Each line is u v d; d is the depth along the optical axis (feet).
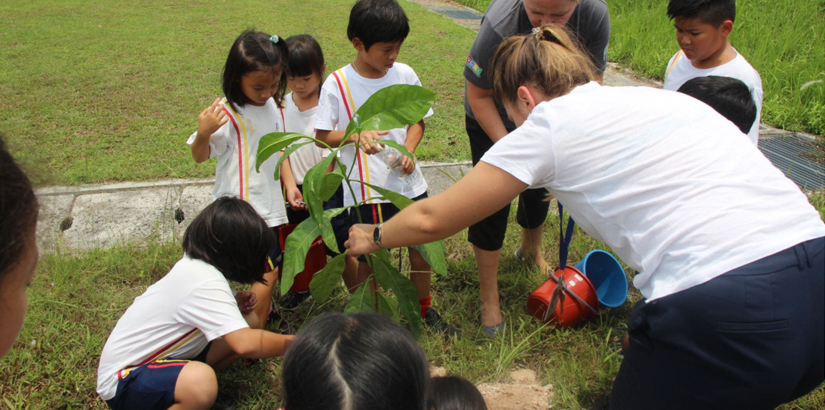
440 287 11.02
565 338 9.52
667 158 5.55
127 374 7.61
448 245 12.17
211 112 8.95
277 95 9.77
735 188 5.41
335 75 9.37
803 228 5.37
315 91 10.87
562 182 5.89
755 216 5.32
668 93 6.05
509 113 7.12
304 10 37.04
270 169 9.71
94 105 19.94
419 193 9.50
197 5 38.34
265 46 8.86
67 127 17.97
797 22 25.67
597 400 8.42
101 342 9.37
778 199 5.45
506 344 9.41
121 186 14.32
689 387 5.75
